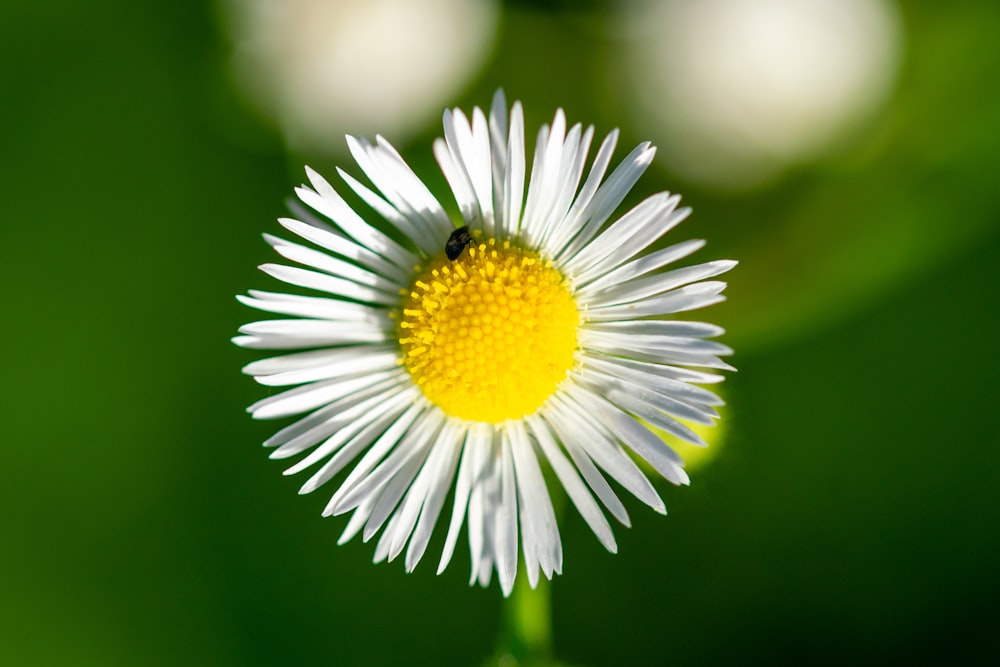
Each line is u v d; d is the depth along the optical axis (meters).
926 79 0.12
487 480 0.11
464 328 0.11
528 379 0.11
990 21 0.12
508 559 0.11
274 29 0.12
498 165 0.11
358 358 0.11
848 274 0.12
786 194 0.12
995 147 0.12
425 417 0.11
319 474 0.11
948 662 0.12
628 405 0.11
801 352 0.12
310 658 0.12
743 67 0.12
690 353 0.11
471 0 0.12
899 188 0.12
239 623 0.12
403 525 0.11
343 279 0.11
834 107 0.12
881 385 0.12
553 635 0.12
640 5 0.12
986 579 0.12
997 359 0.12
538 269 0.11
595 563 0.12
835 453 0.12
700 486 0.12
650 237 0.11
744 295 0.12
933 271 0.12
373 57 0.12
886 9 0.12
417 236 0.11
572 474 0.11
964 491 0.12
